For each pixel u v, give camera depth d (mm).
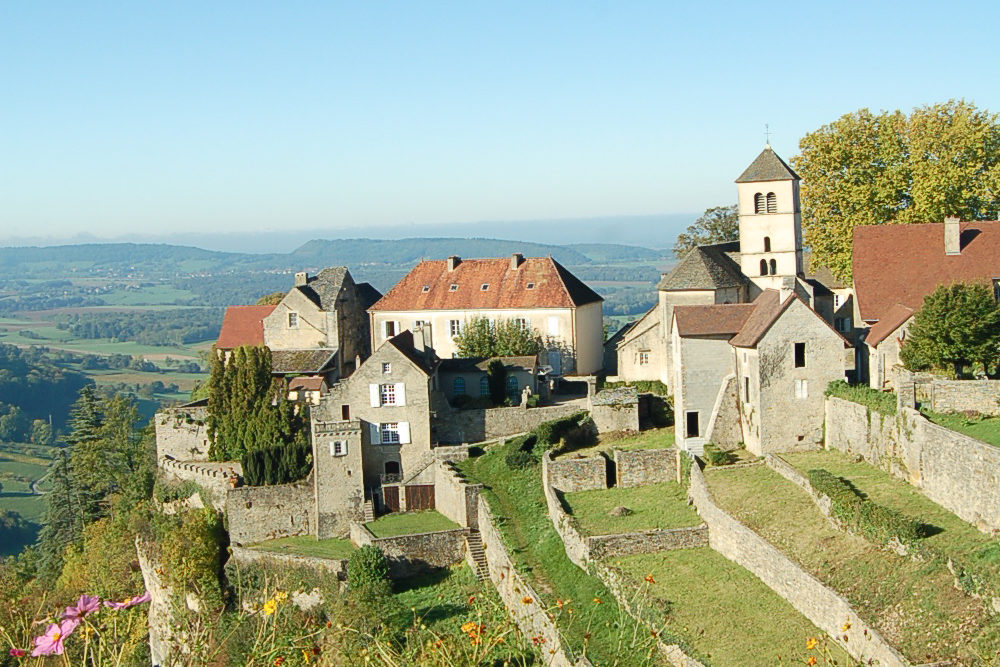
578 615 43438
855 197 79062
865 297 63062
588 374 86688
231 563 60125
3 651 19000
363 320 93750
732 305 60750
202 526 62875
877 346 56281
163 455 75188
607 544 47406
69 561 73188
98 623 18750
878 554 39125
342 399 66750
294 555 58906
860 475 48344
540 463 61781
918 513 41500
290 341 87312
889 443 47875
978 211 77250
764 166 75438
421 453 66812
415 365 66500
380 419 66750
